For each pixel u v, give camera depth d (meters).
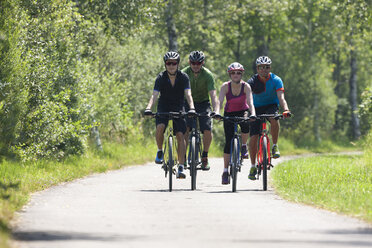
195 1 92.69
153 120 78.75
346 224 21.55
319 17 125.81
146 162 61.94
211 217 22.77
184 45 102.25
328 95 142.38
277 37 125.69
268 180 39.19
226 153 32.94
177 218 22.45
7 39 40.84
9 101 40.47
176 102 31.22
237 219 22.31
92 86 56.00
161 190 32.97
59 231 19.31
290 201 28.17
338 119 152.75
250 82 32.72
